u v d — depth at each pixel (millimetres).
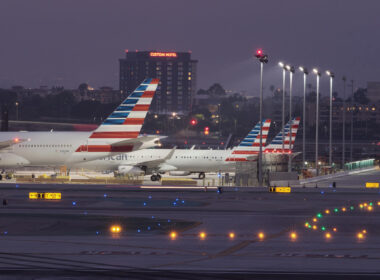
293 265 89938
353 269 87375
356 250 102562
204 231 123562
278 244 108375
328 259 94562
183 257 95750
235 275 83500
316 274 84188
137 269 86875
